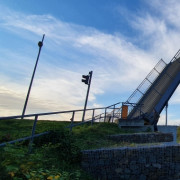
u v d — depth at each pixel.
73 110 11.09
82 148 8.94
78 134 11.33
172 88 22.11
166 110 21.80
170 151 8.85
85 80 17.33
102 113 17.89
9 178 4.52
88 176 7.59
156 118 19.30
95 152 8.32
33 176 4.48
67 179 5.85
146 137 13.28
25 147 7.12
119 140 12.44
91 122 14.79
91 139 10.95
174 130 16.52
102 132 12.98
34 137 7.88
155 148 8.82
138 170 8.48
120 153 8.55
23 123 13.35
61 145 7.96
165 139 13.71
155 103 21.88
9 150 4.27
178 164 8.71
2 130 9.95
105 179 8.12
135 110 20.70
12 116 5.92
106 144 10.55
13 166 4.11
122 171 8.36
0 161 5.00
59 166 7.01
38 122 14.44
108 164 8.33
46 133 8.14
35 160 5.26
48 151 7.45
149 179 8.45
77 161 8.06
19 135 8.00
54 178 4.66
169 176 8.58
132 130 16.36
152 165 8.61
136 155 8.63
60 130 8.50
